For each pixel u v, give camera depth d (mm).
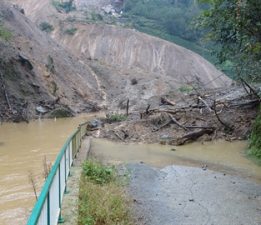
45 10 98688
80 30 92500
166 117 22359
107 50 88688
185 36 120812
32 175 13602
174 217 8922
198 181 12250
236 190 11227
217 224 8539
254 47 14562
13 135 24000
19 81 39375
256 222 8695
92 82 61156
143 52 90438
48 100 40969
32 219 4555
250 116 20344
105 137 21031
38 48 53781
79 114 42656
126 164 14562
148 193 10820
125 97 57188
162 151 17609
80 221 7527
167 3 140875
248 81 22219
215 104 21938
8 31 47125
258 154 15773
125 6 130750
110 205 8523
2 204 10805
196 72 89812
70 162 11672
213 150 17531
